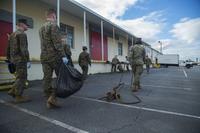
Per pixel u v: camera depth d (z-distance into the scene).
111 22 17.59
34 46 11.27
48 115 3.89
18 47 4.79
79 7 12.85
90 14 14.62
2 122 3.47
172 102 5.38
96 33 18.80
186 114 4.21
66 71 4.22
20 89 4.84
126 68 22.81
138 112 4.28
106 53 21.03
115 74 16.08
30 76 10.05
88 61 9.88
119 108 4.56
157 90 7.56
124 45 27.52
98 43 19.14
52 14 4.41
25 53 4.84
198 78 13.43
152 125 3.49
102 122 3.58
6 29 9.77
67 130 3.17
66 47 7.12
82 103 4.97
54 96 4.36
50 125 3.37
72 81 4.22
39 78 10.55
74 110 4.29
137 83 7.36
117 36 24.62
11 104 4.69
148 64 18.48
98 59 19.14
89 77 12.84
